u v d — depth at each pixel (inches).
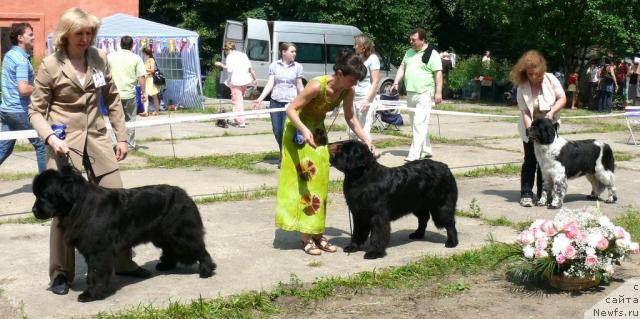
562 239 211.3
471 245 267.7
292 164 249.0
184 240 221.6
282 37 1031.0
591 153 339.3
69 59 205.2
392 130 665.6
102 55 213.0
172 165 456.8
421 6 1483.8
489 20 1121.4
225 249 260.7
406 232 289.4
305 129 238.7
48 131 200.2
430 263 241.8
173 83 908.0
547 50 1075.9
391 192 242.2
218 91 1166.3
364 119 467.8
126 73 510.6
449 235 263.9
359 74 234.8
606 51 1065.5
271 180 406.3
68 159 204.2
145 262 246.4
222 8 1530.5
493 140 616.1
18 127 355.9
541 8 1038.4
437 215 261.4
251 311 199.2
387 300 210.1
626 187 394.9
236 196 354.9
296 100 240.4
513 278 229.1
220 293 212.4
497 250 255.9
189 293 212.7
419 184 249.4
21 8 1037.8
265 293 210.5
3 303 203.3
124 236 206.2
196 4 1534.2
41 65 203.0
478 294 215.3
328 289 215.5
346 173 241.9
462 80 1224.8
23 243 268.5
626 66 1072.2
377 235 244.8
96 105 212.1
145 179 406.0
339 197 360.5
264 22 1045.8
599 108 992.9
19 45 354.0
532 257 217.8
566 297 211.9
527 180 341.7
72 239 197.9
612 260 218.4
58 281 211.8
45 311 196.7
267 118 781.9
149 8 1533.0
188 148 537.6
